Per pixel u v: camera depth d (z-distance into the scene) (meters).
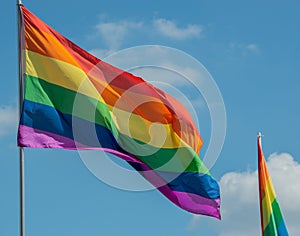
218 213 39.03
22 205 34.53
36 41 36.16
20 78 35.81
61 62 36.16
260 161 48.16
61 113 35.69
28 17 36.28
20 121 34.97
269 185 48.12
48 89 35.75
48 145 35.03
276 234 47.94
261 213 48.12
